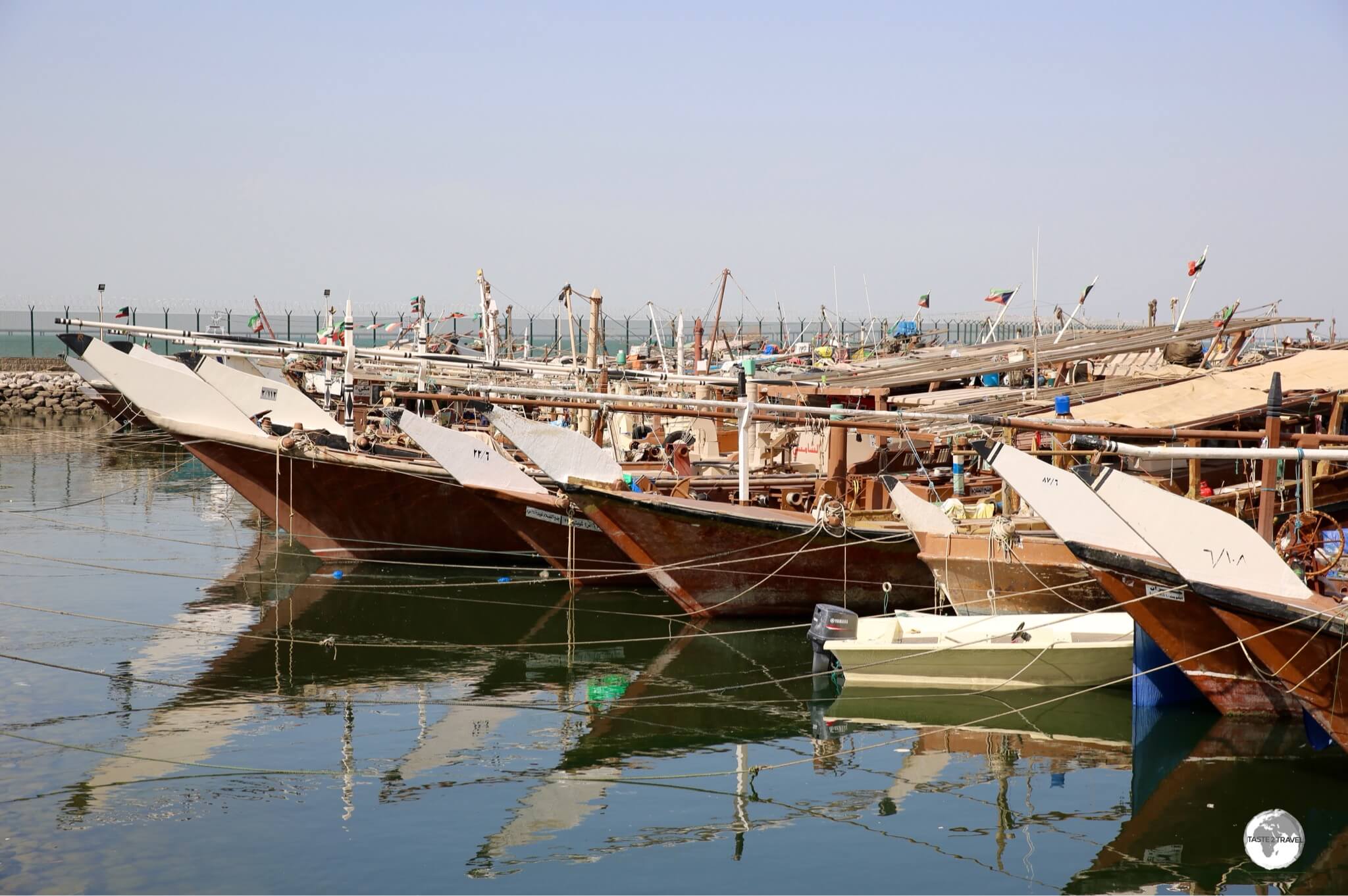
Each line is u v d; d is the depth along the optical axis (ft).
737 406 75.20
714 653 70.08
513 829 45.73
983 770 51.85
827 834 45.60
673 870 42.63
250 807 47.44
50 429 185.26
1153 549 48.29
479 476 79.05
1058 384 113.50
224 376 94.17
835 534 72.33
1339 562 54.90
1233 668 54.29
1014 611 64.80
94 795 48.29
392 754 53.47
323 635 72.79
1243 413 76.18
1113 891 41.29
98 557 93.30
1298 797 48.57
